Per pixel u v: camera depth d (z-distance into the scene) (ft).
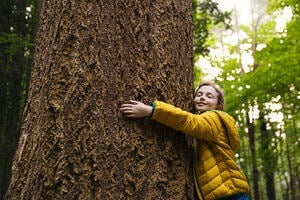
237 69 52.70
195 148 8.15
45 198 6.54
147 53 7.60
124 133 6.97
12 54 29.78
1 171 27.27
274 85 40.32
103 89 7.04
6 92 29.78
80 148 6.68
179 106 7.82
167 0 8.28
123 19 7.57
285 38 40.22
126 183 6.73
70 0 7.57
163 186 7.03
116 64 7.27
